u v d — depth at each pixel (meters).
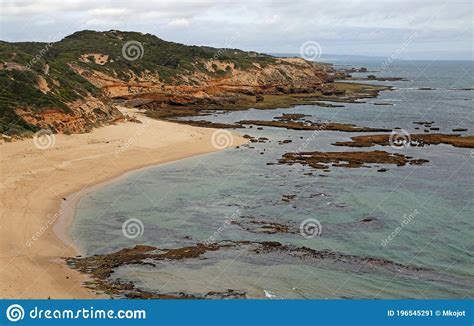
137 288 21.78
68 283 21.84
